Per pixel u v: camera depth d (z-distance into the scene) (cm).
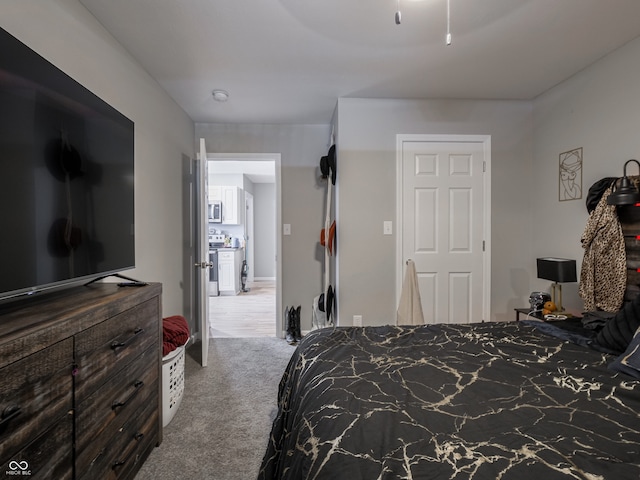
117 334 127
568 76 248
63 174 121
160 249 256
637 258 195
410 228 290
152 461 156
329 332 165
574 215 248
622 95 209
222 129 349
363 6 167
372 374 114
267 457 134
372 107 286
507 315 296
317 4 165
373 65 229
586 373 113
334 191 319
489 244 293
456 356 131
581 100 240
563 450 72
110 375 121
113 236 156
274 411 201
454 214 293
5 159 96
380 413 88
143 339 150
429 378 110
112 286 160
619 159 212
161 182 258
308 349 147
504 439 76
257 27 184
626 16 177
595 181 229
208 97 281
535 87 267
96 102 142
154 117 246
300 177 354
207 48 205
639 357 111
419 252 291
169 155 275
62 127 121
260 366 271
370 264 287
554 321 210
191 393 224
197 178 346
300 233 355
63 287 152
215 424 187
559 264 224
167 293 270
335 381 108
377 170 287
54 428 92
